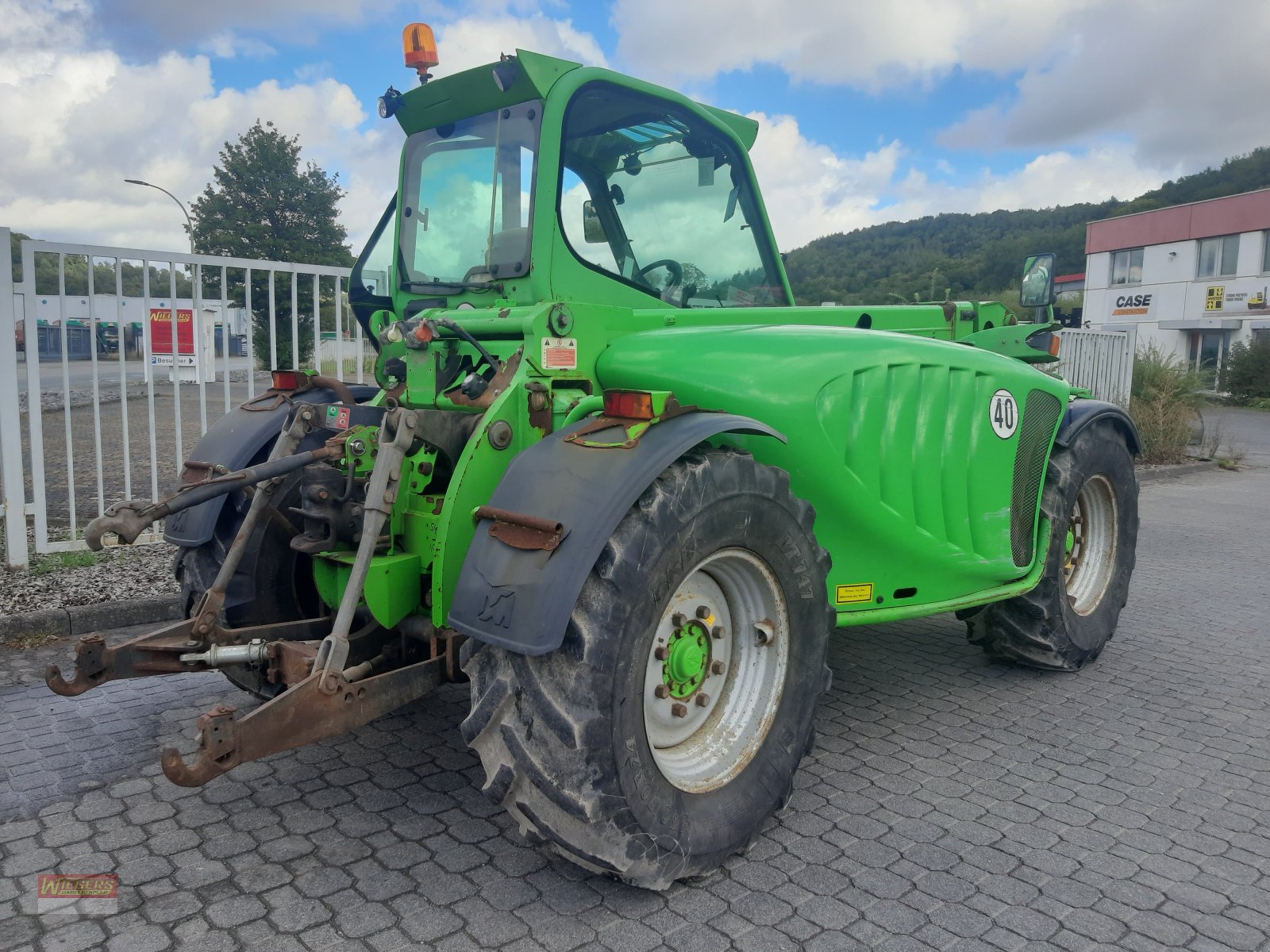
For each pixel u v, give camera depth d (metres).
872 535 3.16
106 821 2.66
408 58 3.33
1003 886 2.37
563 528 2.17
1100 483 4.27
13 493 5.08
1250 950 2.12
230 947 2.08
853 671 4.13
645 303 3.35
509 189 3.13
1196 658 4.34
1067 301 41.53
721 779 2.48
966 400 3.41
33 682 3.79
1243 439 17.22
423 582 2.64
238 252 40.56
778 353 2.98
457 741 3.25
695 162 3.56
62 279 5.15
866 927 2.19
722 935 2.15
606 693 2.11
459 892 2.31
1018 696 3.82
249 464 3.19
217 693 3.66
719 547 2.40
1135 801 2.86
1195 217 32.12
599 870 2.21
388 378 3.10
